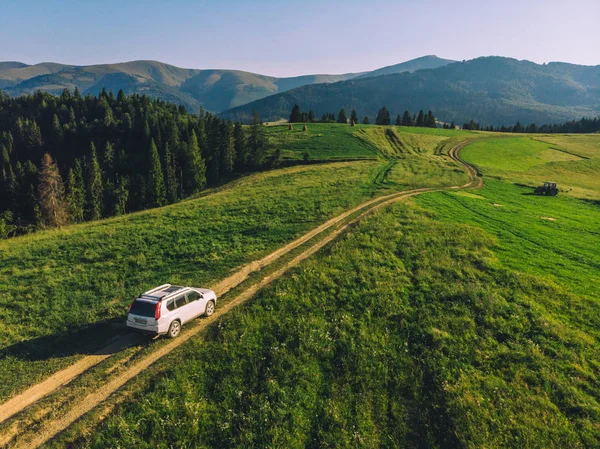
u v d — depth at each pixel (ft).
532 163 295.69
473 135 430.20
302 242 97.35
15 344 53.57
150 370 47.52
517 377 48.14
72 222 240.53
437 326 58.54
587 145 376.68
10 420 39.52
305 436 40.50
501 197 175.63
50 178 220.23
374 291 68.39
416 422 42.75
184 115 579.07
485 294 67.56
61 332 57.06
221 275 77.41
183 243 97.50
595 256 94.94
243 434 40.11
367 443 39.86
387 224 107.86
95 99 552.00
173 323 54.60
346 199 143.84
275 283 71.20
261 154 333.21
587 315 63.05
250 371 48.67
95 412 40.83
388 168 233.55
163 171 336.70
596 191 219.61
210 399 44.32
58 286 73.41
